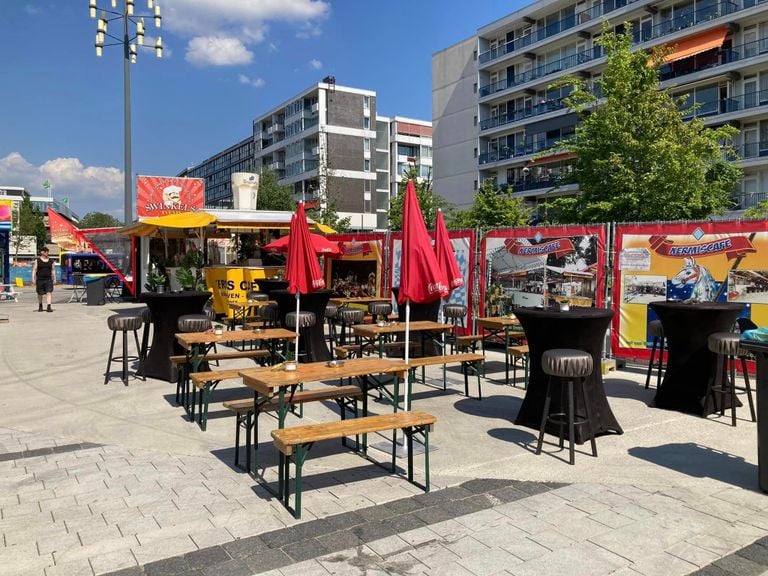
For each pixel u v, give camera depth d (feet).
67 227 84.58
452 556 11.59
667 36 128.36
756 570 11.10
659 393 23.65
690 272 28.81
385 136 280.31
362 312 33.53
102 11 69.87
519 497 14.62
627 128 70.54
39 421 21.71
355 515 13.53
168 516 13.48
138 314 28.55
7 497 14.61
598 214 72.64
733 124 118.42
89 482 15.64
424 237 18.40
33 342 41.78
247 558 11.53
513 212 137.08
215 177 462.19
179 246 74.38
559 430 19.49
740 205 115.75
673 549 11.91
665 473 16.30
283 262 57.31
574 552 11.76
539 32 160.86
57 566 11.24
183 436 19.84
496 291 37.70
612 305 31.55
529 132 161.48
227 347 39.34
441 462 17.25
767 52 111.34
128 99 71.56
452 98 191.62
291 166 274.16
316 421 21.76
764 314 26.53
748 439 19.47
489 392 26.91
